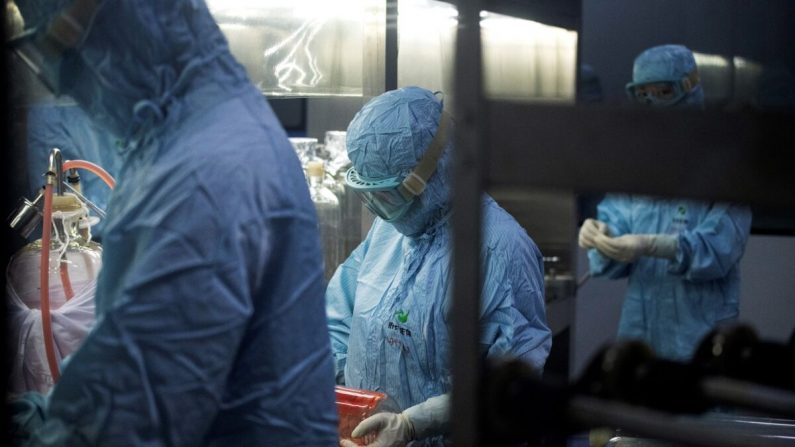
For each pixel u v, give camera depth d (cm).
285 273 115
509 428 76
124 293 105
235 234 108
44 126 183
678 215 317
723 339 81
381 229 192
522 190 74
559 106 71
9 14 111
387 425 166
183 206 107
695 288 315
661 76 317
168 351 105
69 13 109
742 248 311
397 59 211
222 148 110
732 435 69
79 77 115
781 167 66
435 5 213
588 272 361
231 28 204
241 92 117
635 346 78
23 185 183
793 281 369
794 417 82
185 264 105
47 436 107
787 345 81
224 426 117
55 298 153
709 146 67
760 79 372
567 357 291
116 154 120
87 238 163
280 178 114
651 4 379
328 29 210
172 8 111
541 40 252
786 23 366
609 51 384
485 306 165
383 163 168
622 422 73
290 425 117
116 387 104
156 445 106
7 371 121
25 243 171
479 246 74
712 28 375
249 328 115
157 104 112
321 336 121
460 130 74
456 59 73
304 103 298
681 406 78
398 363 176
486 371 77
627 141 69
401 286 177
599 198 381
